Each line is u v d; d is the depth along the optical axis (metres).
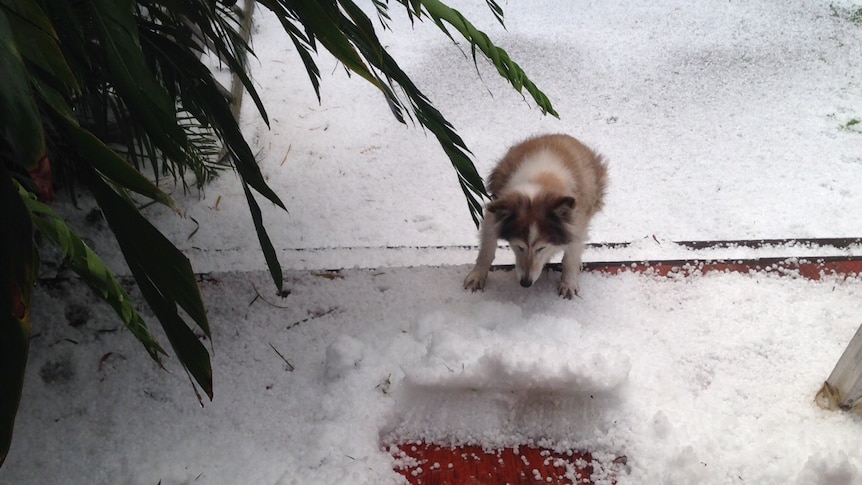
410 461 2.12
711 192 3.11
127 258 1.77
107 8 1.69
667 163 3.23
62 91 1.79
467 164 2.25
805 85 3.55
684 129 3.37
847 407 2.15
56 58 1.50
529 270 2.51
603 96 3.52
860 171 3.18
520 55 3.71
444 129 2.21
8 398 1.41
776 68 3.63
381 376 2.23
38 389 2.19
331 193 3.01
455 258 2.77
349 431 2.13
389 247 2.77
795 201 3.07
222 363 2.27
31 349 2.24
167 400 2.19
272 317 2.37
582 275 2.57
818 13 3.92
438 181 3.12
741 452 2.09
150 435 2.13
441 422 2.17
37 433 2.12
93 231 2.56
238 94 3.17
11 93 1.31
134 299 2.36
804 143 3.30
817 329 2.36
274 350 2.30
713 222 2.99
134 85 1.77
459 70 3.63
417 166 3.17
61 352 2.24
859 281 2.48
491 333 2.35
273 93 3.42
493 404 2.18
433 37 3.81
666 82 3.58
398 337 2.34
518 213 2.49
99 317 2.30
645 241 2.77
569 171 2.64
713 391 2.22
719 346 2.33
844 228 2.96
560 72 3.62
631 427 2.14
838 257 2.55
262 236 2.07
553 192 2.51
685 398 2.21
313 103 3.40
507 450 2.13
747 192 3.11
